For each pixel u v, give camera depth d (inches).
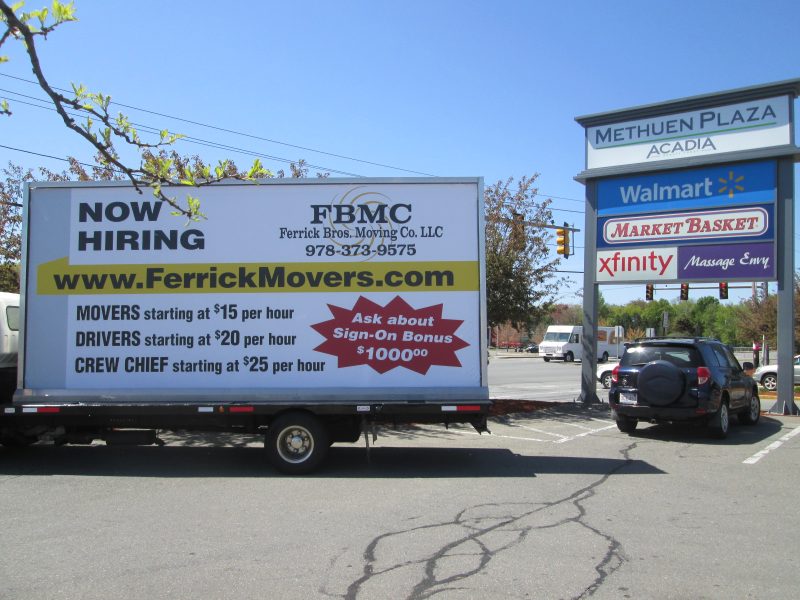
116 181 341.4
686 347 440.8
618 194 609.0
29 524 239.9
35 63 135.1
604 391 881.5
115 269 339.6
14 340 362.0
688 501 274.4
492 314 619.8
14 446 402.3
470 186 343.3
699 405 422.0
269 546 214.2
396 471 335.6
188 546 214.2
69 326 338.3
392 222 341.1
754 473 331.9
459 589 178.1
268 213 341.1
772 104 544.1
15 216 561.0
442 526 236.8
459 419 339.3
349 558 202.7
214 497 280.2
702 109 571.2
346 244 339.6
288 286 338.3
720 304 3531.0
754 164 553.6
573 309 3437.5
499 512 256.1
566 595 174.1
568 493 288.0
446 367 335.6
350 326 336.8
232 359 335.9
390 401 331.3
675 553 207.6
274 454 326.0
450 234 340.8
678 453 388.8
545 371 1409.9
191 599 171.8
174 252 339.6
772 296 1411.2
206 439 437.7
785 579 185.6
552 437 450.0
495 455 382.0
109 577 186.9
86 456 376.8
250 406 327.0
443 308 337.7
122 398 333.4
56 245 341.7
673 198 584.4
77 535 226.4
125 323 338.0
